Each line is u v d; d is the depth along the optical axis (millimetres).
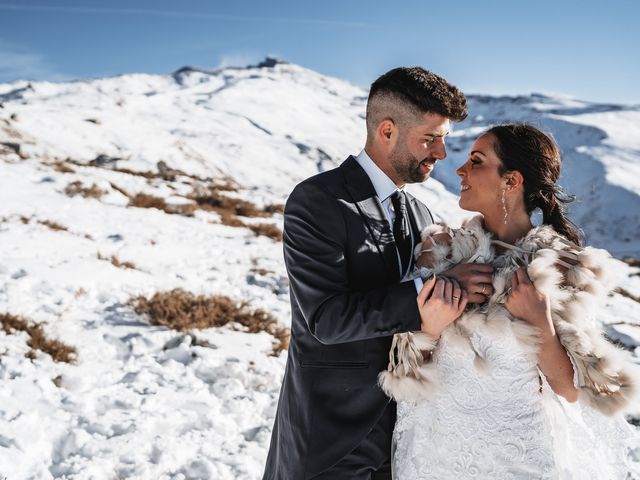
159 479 4285
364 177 2818
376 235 2740
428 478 2648
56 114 47219
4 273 9008
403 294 2502
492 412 2572
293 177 105312
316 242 2666
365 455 2809
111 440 4676
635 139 177750
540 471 2537
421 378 2623
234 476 4441
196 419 5266
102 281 9273
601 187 135750
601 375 2516
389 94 2727
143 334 7129
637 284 15562
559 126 189000
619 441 2621
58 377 5828
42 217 13625
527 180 2699
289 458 2807
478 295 2588
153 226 15000
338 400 2736
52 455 4469
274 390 6246
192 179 31359
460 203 2816
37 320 7223
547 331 2504
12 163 20359
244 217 19703
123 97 153875
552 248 2617
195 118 147625
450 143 154125
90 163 32031
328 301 2594
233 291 10016
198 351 6848
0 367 5777
